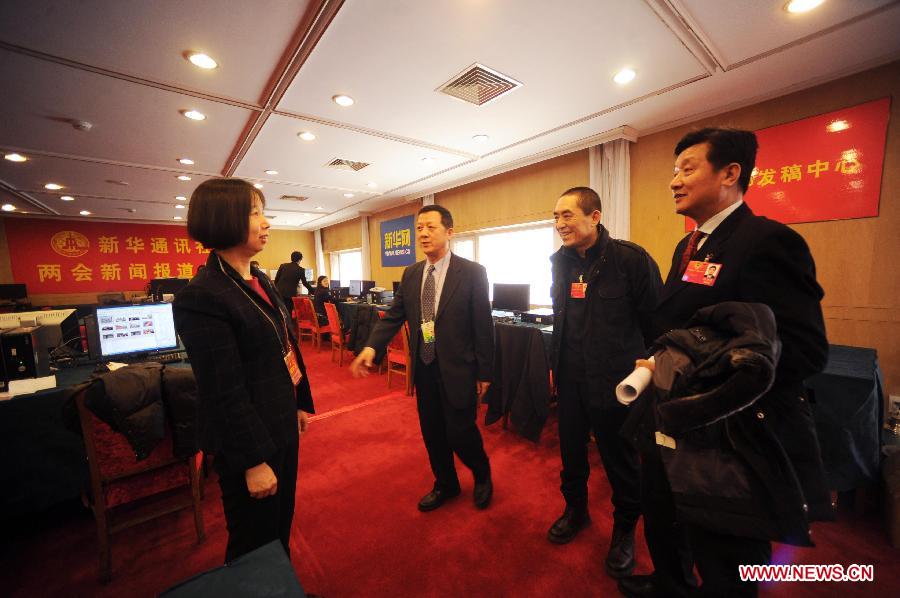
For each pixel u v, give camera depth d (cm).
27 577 150
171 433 157
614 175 373
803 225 279
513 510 184
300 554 158
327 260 1084
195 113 297
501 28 204
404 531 170
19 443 162
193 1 179
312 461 237
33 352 193
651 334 137
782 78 261
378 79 254
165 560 158
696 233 98
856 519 171
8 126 310
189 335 88
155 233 927
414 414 315
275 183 547
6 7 176
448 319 166
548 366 248
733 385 63
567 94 282
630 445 142
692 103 299
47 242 820
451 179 540
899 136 242
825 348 73
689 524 83
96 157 397
